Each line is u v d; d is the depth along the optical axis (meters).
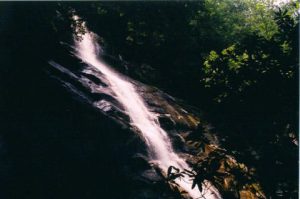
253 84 5.72
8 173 14.65
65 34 23.03
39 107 16.12
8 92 16.16
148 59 31.08
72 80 17.92
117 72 25.55
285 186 4.88
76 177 15.04
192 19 25.05
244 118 5.62
